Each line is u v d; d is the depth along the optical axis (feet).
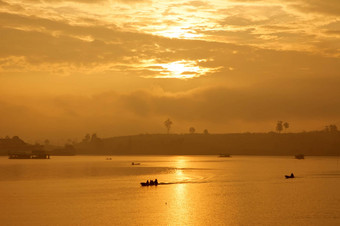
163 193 462.19
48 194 452.35
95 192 469.57
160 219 313.53
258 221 306.14
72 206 370.53
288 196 438.40
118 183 579.89
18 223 301.84
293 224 295.69
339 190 491.72
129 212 342.03
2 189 500.33
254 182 598.75
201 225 294.05
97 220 310.24
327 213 335.47
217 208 361.10
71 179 645.10
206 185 554.46
